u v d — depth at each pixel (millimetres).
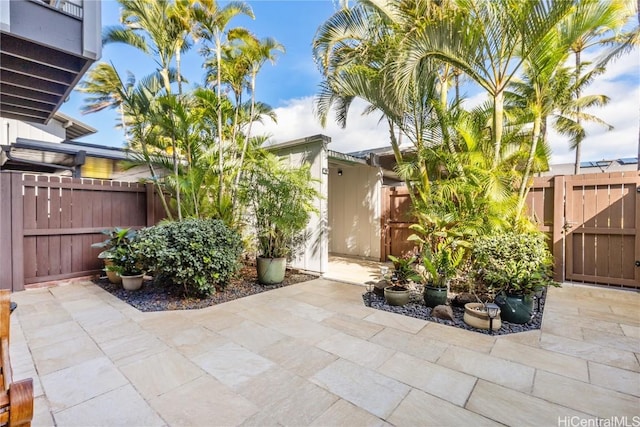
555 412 1907
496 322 3162
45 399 2039
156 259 4082
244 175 5926
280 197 5223
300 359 2582
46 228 5051
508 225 4148
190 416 1881
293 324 3373
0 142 7828
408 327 3283
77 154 7598
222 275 4398
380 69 4699
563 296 4438
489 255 3504
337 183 8531
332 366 2469
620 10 3783
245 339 2980
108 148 8625
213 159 5449
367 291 4680
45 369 2414
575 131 10430
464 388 2164
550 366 2459
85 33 3664
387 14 4484
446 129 4617
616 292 4652
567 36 3861
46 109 5047
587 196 5062
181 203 5504
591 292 4652
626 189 4785
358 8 4930
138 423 1821
